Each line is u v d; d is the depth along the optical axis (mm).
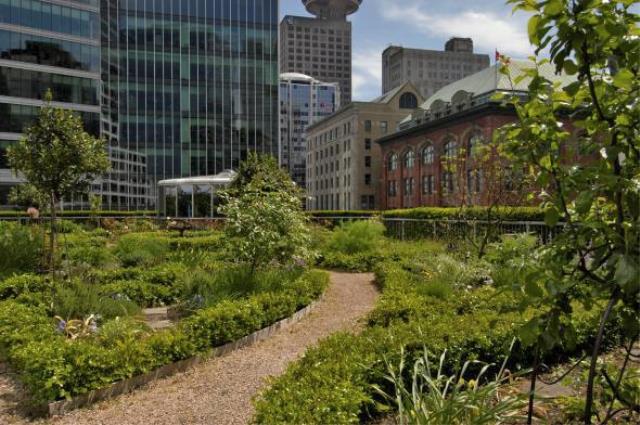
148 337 5707
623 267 1813
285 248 9422
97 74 49469
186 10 56531
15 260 10023
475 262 9820
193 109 56594
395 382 3547
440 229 16453
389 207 69312
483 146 11070
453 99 54031
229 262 11352
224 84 57562
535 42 2162
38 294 7391
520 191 11211
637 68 2160
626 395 2695
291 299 7672
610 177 1971
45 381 4477
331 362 4309
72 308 6801
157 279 9430
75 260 11508
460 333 5012
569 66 2146
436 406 3115
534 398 3080
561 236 2283
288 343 6602
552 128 2396
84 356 4719
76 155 10328
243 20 58281
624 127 2135
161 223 25859
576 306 5793
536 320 2275
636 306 2201
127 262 12562
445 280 8586
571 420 3441
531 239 7336
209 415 4340
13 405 4633
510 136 2527
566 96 2359
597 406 3395
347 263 13578
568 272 2275
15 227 11609
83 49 48562
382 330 5207
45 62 46438
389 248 15188
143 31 55156
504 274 8414
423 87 182250
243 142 58000
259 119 58625
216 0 57469
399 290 7918
